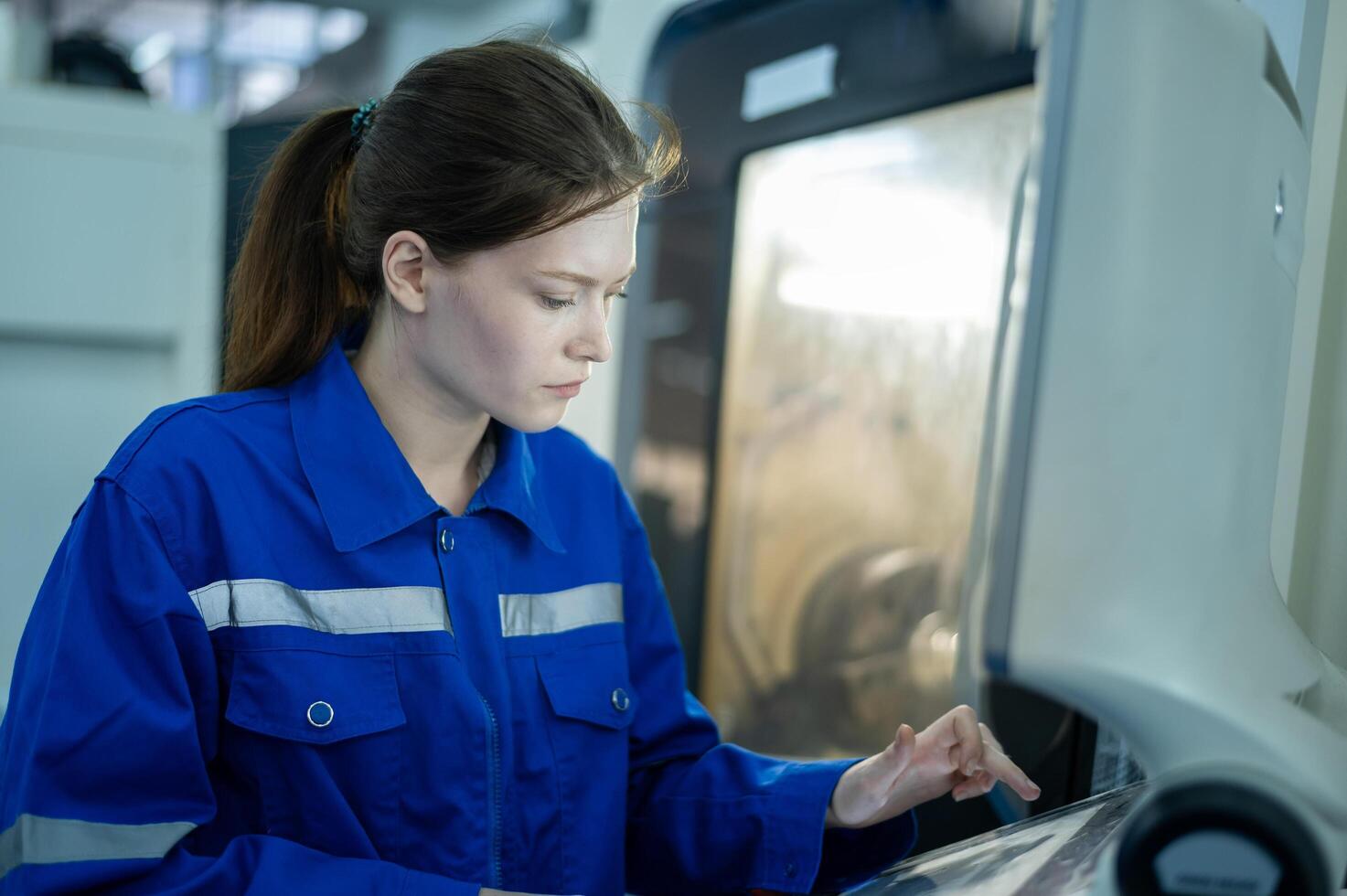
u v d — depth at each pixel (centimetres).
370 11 352
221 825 98
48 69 297
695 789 114
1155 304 59
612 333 299
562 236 91
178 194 262
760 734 274
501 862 103
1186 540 61
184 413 102
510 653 107
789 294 262
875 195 240
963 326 228
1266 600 70
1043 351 59
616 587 117
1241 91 63
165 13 361
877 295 243
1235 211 62
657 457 289
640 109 111
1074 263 59
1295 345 105
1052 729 131
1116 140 59
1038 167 60
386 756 98
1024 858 76
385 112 100
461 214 91
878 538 251
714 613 282
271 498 100
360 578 100
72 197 255
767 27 246
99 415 263
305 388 107
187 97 380
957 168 223
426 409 104
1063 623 59
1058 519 59
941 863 83
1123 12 60
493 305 93
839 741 259
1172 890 51
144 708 90
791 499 267
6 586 260
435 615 102
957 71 208
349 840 96
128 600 92
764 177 261
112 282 259
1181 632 60
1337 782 61
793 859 105
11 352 257
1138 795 83
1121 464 59
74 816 87
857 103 229
